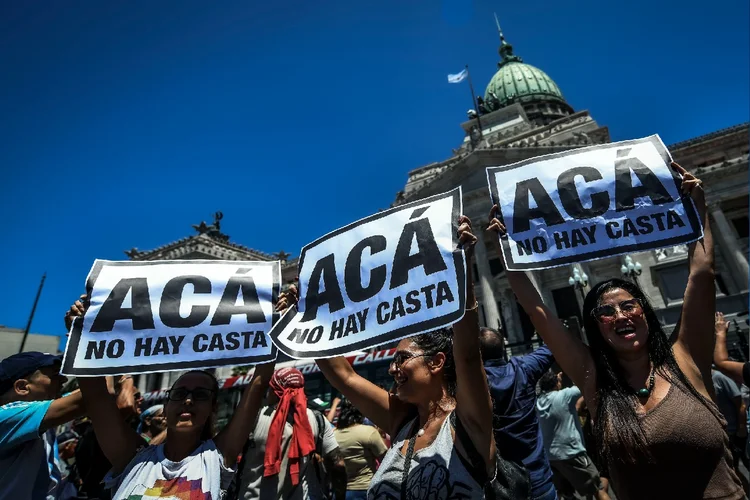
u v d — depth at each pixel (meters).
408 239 3.40
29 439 3.40
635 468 2.80
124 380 5.18
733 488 2.64
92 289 4.09
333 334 3.52
